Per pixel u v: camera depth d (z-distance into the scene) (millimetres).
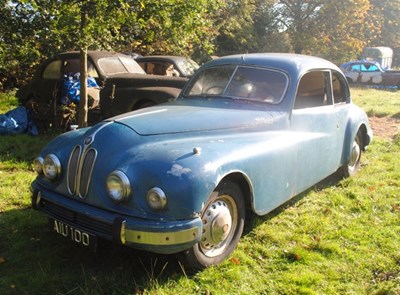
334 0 27703
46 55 8695
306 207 5141
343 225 4664
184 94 5172
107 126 3660
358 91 21141
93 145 3541
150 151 3418
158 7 7043
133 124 3684
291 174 4445
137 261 3748
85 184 3484
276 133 4367
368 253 4035
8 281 3402
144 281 3447
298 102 4793
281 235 4355
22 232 4238
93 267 3646
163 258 3787
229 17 25125
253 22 28688
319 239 4281
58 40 7051
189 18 7621
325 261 3895
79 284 3398
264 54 5301
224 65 5133
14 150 7277
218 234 3617
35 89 9555
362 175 6465
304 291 3400
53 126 8719
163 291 3340
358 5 27875
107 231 3312
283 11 30266
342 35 29141
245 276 3604
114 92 8258
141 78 8312
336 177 6242
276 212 4953
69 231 3553
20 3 7074
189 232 3207
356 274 3684
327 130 5238
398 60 42312
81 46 7023
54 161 3707
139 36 8898
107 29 7211
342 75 5977
